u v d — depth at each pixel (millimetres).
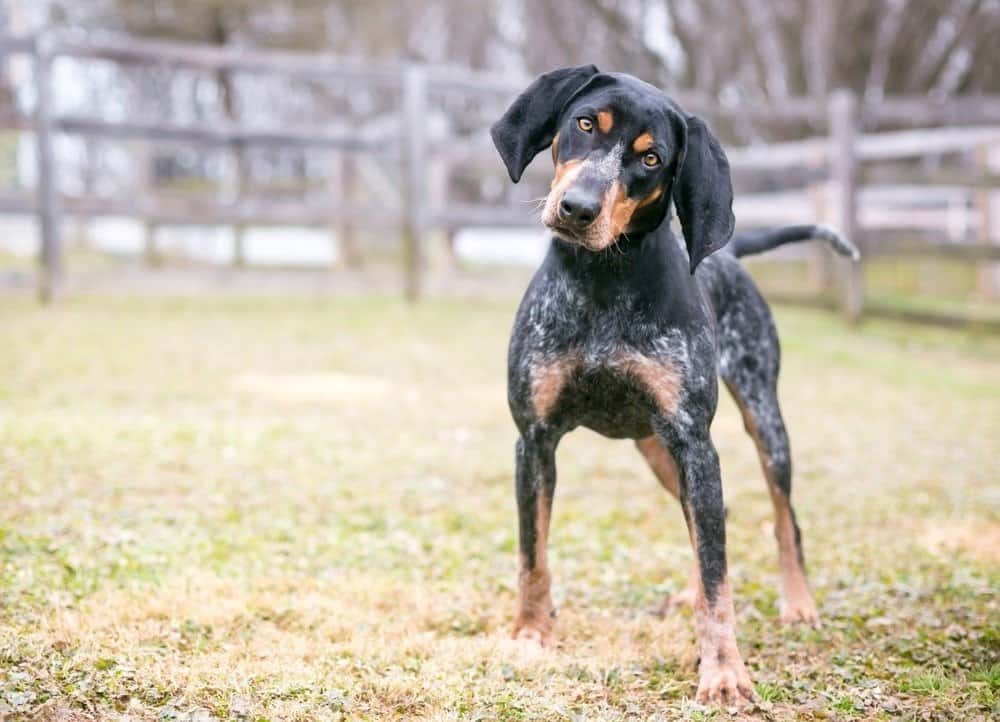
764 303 4832
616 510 6238
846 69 23312
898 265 18781
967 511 6352
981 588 4977
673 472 4965
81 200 12102
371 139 13445
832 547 5703
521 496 4230
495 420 8312
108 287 12734
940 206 18641
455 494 6375
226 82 20141
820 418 8883
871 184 13680
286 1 21609
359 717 3547
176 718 3402
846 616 4699
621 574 5156
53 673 3641
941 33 24297
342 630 4270
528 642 4203
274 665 3840
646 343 3965
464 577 4984
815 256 15398
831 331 13109
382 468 6789
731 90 25672
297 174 25953
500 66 29406
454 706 3656
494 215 13797
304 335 11141
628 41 24984
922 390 10078
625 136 3771
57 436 6828
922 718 3646
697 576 3953
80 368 9078
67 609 4227
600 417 4188
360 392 8992
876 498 6598
